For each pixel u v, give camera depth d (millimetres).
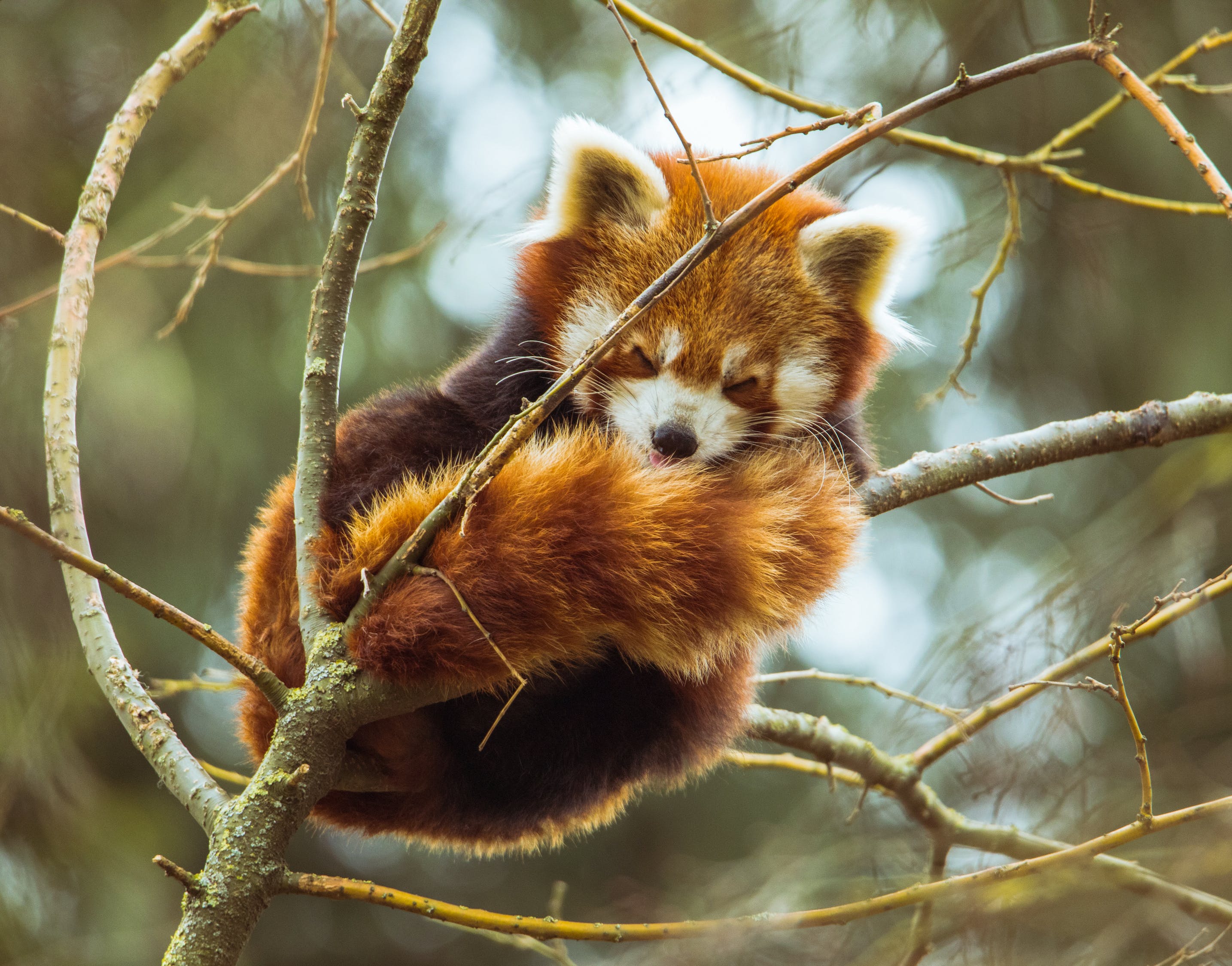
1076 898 6629
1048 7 12711
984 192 10391
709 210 4383
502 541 4520
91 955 10914
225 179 12281
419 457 6195
